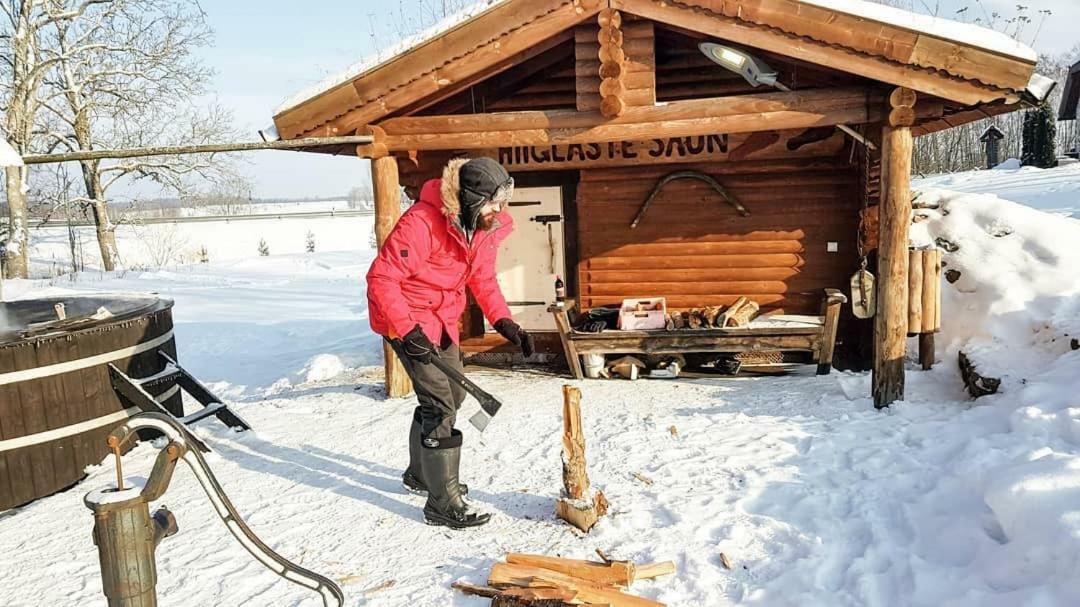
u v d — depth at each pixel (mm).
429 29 6047
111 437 2301
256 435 5574
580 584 2994
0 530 4242
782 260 7480
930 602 2797
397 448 5164
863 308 5715
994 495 3230
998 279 6695
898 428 4777
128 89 25609
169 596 3303
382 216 6250
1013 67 4859
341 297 17250
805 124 5535
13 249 22453
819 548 3264
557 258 7934
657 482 4211
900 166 5367
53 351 4902
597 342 6820
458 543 3645
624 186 7715
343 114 6016
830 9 5070
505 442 5113
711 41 5855
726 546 3389
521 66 6941
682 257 7684
